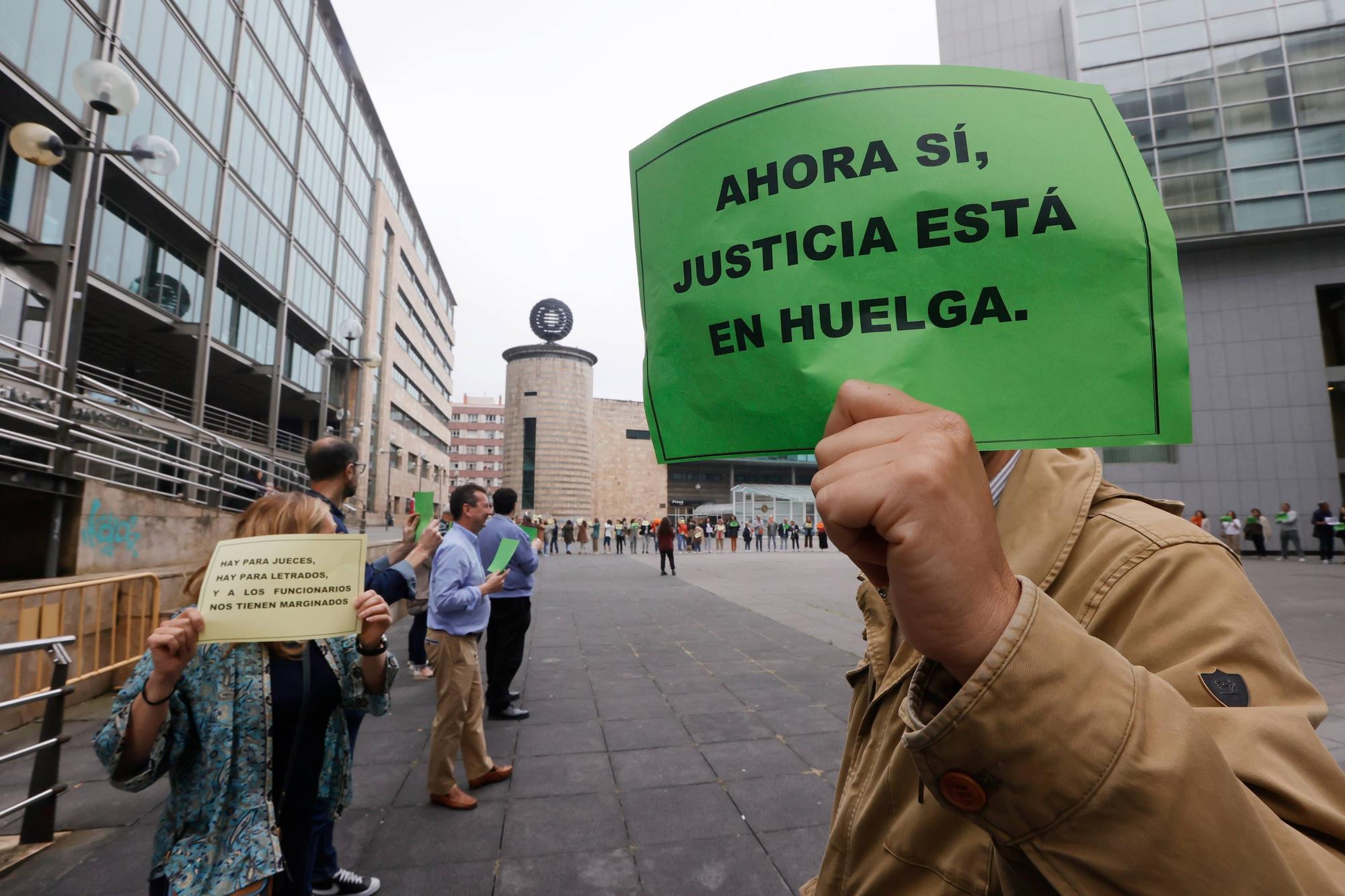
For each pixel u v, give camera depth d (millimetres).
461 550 3686
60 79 14656
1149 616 663
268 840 1683
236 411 32750
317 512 1980
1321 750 562
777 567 20000
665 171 899
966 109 760
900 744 850
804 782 3693
